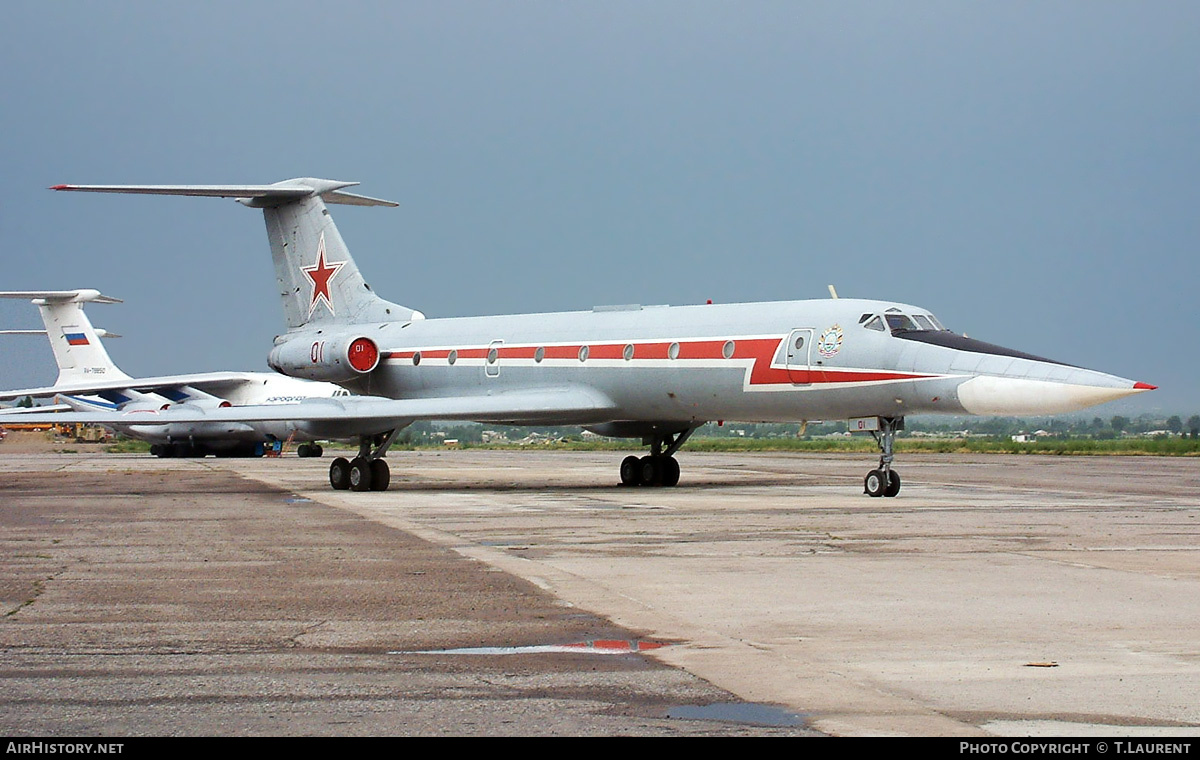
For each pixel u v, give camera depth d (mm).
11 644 21516
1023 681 18672
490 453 169500
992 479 80125
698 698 17672
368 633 22453
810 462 116438
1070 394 53000
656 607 25109
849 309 61156
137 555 34188
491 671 19375
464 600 26031
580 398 68562
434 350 76750
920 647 21141
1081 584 28188
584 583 28438
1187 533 40219
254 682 18688
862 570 30656
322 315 82562
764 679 18797
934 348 57656
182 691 18141
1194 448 145125
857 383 59281
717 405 65000
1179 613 24375
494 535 39625
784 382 61906
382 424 65375
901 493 63438
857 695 17844
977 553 34312
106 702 17500
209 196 76625
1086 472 91062
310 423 66000
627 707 17188
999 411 55531
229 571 30750
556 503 55062
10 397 131250
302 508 52094
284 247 83500
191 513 49312
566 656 20453
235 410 65125
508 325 74750
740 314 65125
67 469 102250
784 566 31438
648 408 67812
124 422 63812
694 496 60531
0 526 43281
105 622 23609
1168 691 18078
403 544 36906
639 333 67875
